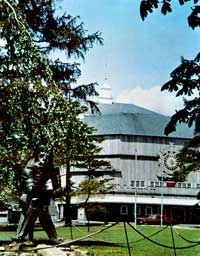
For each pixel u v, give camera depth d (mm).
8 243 21031
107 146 94812
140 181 94625
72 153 18797
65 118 18312
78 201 67125
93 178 47969
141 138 95438
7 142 17891
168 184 95562
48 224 21469
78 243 24062
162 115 102062
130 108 112188
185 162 43125
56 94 18500
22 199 21500
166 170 95312
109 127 95562
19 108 18188
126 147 94562
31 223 21484
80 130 18422
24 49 18297
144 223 80062
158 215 80812
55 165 21141
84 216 83875
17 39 18281
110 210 91250
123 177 93625
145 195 94188
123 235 36656
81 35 27219
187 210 96688
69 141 18438
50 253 18984
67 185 43875
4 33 18234
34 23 26000
